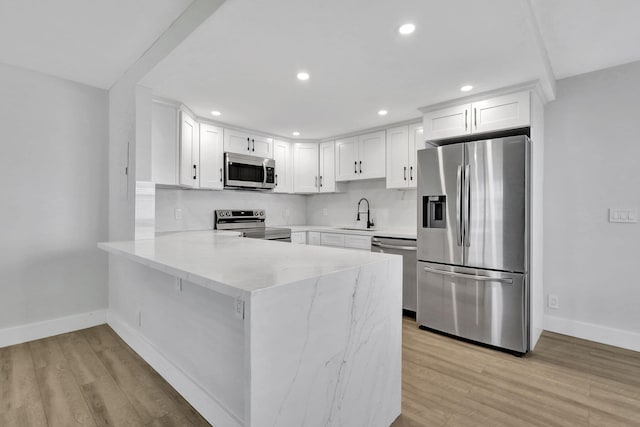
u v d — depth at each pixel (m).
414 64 2.18
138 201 2.50
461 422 1.64
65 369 2.15
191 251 1.86
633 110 2.51
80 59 2.42
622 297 2.56
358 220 4.45
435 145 3.25
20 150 2.57
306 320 1.21
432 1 1.52
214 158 3.55
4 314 2.51
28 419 1.66
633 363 2.28
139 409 1.74
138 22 1.95
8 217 2.53
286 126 3.81
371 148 3.93
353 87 2.58
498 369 2.20
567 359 2.35
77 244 2.86
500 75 2.35
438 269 2.83
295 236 4.17
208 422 1.65
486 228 2.54
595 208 2.67
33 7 1.78
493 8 1.57
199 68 2.23
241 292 1.05
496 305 2.51
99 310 2.97
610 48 2.31
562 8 1.85
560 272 2.84
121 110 2.73
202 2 1.69
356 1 1.52
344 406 1.38
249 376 1.03
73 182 2.83
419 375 2.11
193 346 1.80
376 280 1.56
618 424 1.63
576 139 2.75
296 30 1.76
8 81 2.51
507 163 2.44
